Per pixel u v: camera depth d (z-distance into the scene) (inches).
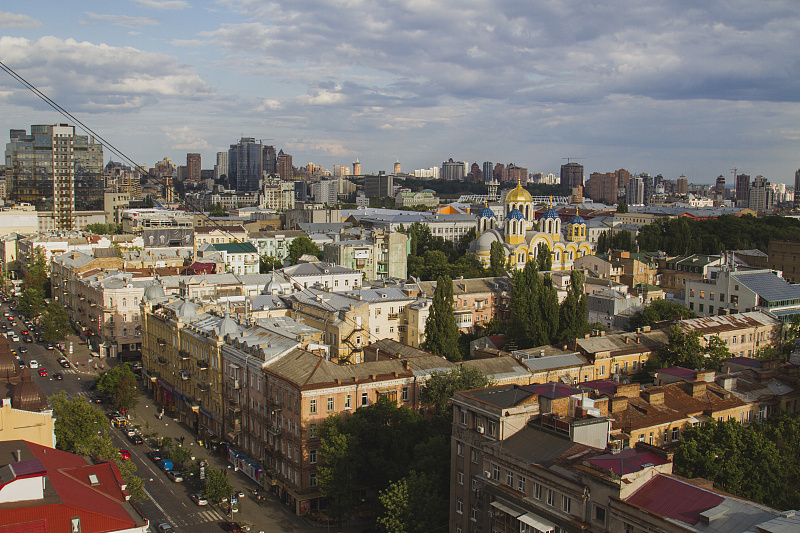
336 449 4188.0
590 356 5506.9
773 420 4087.1
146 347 7431.1
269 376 4901.6
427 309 7145.7
